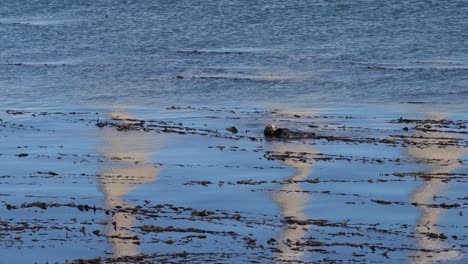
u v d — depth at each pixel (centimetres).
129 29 8206
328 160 3941
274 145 4200
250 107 5188
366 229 3086
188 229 3058
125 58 6962
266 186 3553
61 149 4109
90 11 9138
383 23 8244
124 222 3114
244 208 3291
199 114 4950
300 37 7762
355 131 4503
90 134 4406
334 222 3153
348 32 7925
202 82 5984
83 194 3428
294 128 4584
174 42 7638
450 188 3550
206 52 7181
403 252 2894
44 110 5081
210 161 3922
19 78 6175
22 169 3769
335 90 5719
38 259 2809
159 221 3131
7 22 8662
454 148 4153
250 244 2938
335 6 8831
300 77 6144
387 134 4434
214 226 3091
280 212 3253
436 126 4622
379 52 7112
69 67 6588
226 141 4272
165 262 2797
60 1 9650
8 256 2830
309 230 3070
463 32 7856
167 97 5512
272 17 8525
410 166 3850
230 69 6469
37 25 8438
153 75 6275
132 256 2834
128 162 3891
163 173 3719
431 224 3139
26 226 3059
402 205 3341
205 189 3509
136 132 4450
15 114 4925
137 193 3450
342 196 3438
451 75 6178
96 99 5447
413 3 8900
